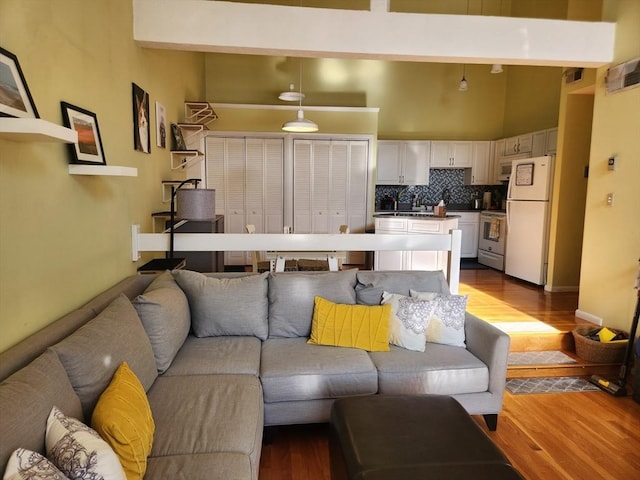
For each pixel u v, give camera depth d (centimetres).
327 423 236
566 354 348
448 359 241
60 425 118
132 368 176
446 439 160
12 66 155
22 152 164
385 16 330
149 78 341
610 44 354
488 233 668
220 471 141
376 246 324
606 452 228
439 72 716
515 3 648
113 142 261
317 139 646
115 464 110
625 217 345
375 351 249
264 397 218
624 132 345
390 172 707
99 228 240
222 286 264
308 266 427
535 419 261
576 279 499
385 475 139
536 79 639
